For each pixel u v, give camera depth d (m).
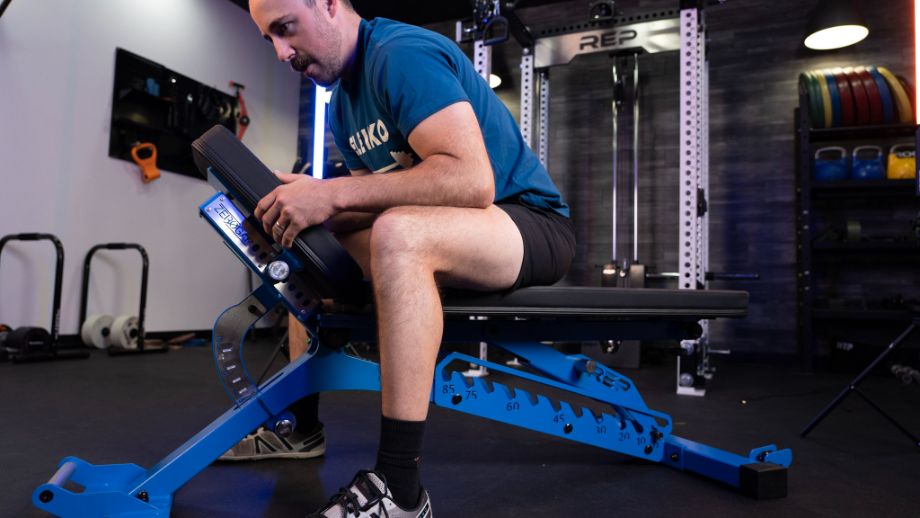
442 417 1.85
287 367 1.03
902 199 3.70
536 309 0.98
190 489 1.10
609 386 1.25
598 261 4.31
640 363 3.69
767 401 2.33
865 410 2.13
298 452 1.32
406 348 0.79
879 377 3.20
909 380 1.57
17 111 3.33
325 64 0.99
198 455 0.92
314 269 0.87
